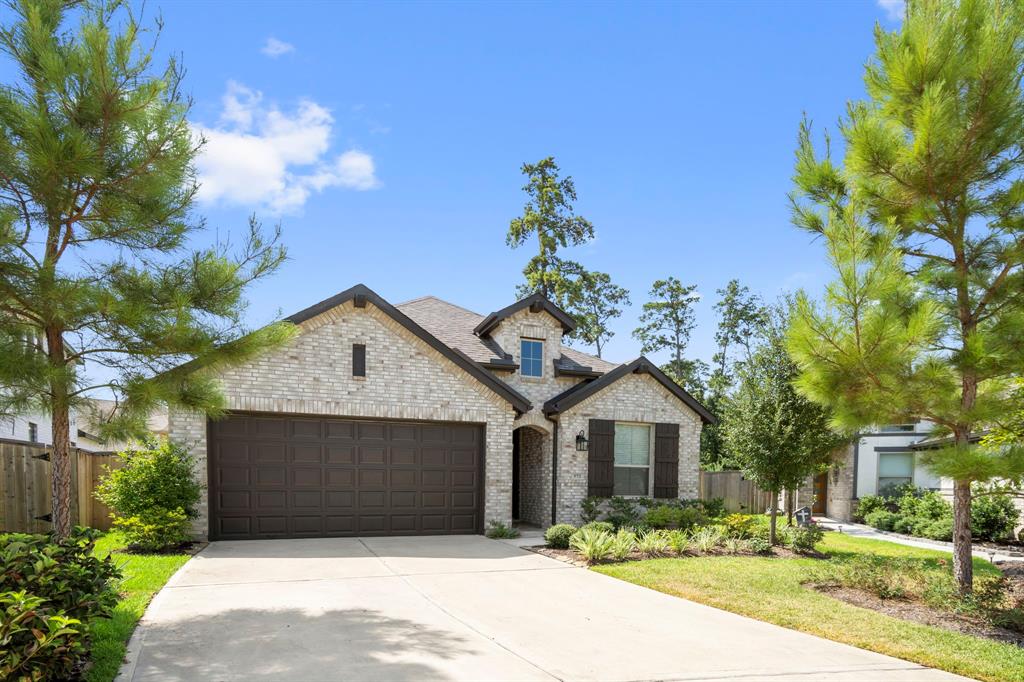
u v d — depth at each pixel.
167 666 5.70
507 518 14.88
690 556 12.66
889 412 8.82
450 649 6.45
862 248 8.40
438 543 13.17
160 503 11.10
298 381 13.16
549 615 7.97
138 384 7.43
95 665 5.54
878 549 15.02
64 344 7.48
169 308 7.36
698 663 6.28
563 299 30.58
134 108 6.93
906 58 8.71
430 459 14.45
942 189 8.86
